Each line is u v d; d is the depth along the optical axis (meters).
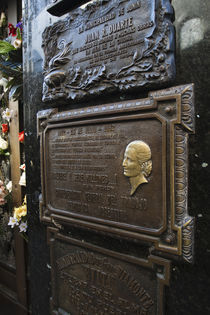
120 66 0.94
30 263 1.47
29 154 1.43
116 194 0.99
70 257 1.21
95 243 1.10
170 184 0.83
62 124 1.17
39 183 1.38
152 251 0.89
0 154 2.06
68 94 1.13
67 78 1.13
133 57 0.89
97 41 1.01
